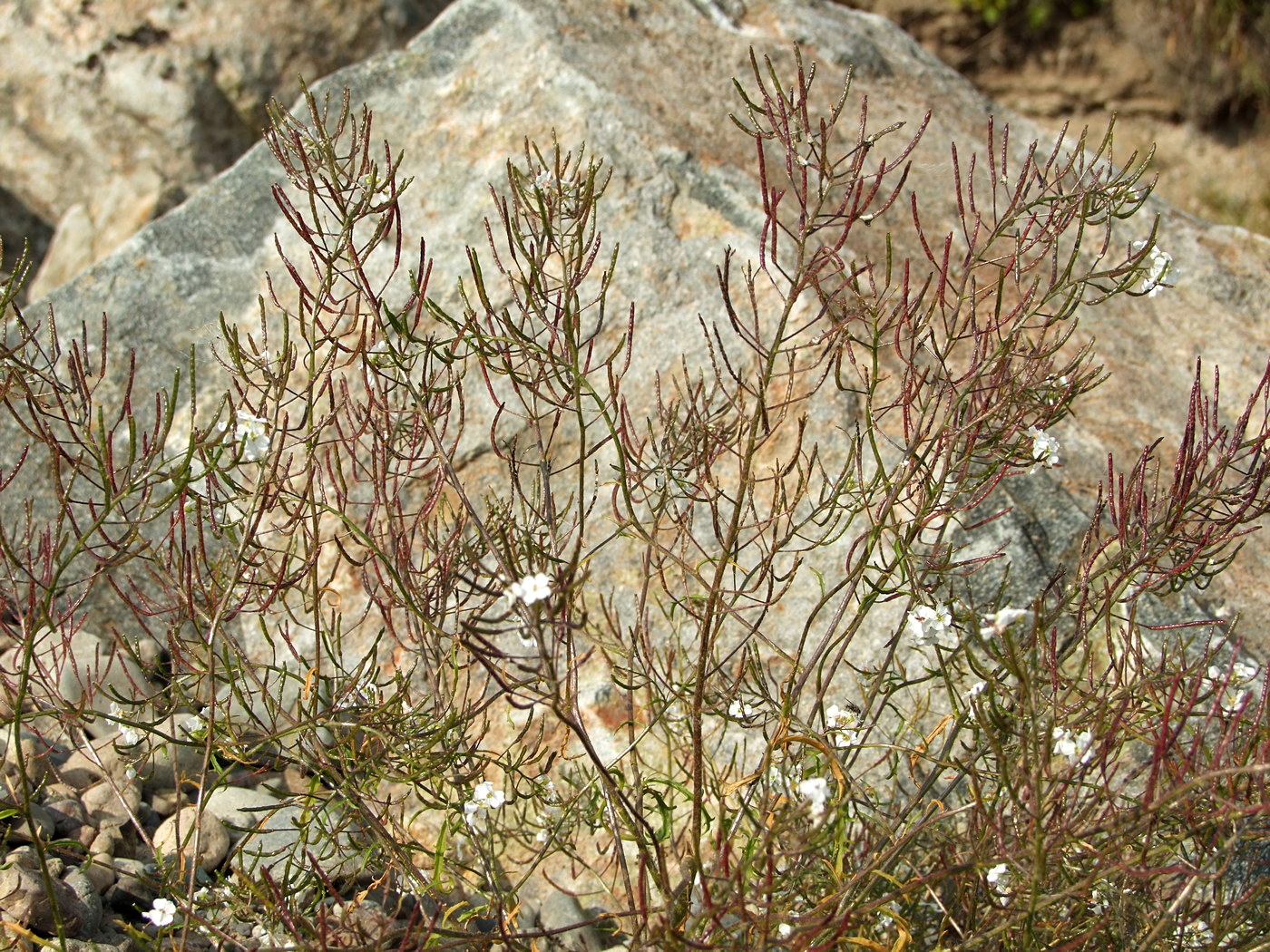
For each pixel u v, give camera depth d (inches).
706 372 136.8
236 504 117.0
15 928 90.1
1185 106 337.1
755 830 101.0
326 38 207.3
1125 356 160.6
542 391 135.3
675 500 119.3
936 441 99.0
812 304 137.7
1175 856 101.1
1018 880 91.1
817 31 193.0
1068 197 96.0
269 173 157.6
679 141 151.2
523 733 102.9
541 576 81.0
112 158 210.7
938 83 204.7
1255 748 92.9
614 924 115.4
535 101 153.3
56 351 101.2
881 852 95.3
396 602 100.6
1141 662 95.3
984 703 104.4
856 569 98.4
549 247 95.8
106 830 112.2
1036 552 127.3
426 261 145.7
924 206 169.5
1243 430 97.0
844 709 104.0
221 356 146.4
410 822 110.0
